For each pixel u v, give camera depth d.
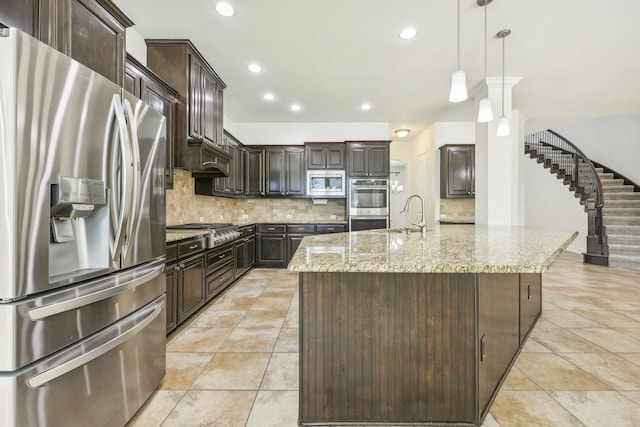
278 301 3.31
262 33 2.63
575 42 2.79
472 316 1.39
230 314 2.92
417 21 2.46
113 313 1.33
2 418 0.94
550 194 6.78
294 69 3.31
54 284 1.08
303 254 1.44
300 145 5.23
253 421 1.48
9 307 0.95
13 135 0.95
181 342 2.32
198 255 2.87
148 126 1.57
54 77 1.06
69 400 1.13
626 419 1.47
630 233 5.13
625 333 2.44
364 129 5.40
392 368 1.41
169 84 2.74
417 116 5.04
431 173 5.58
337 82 3.65
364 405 1.42
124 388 1.41
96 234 1.29
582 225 6.05
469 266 1.16
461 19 2.43
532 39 2.73
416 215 6.43
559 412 1.52
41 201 1.03
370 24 2.49
